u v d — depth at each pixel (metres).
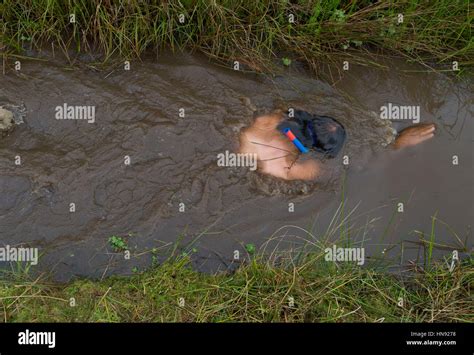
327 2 4.02
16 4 3.89
